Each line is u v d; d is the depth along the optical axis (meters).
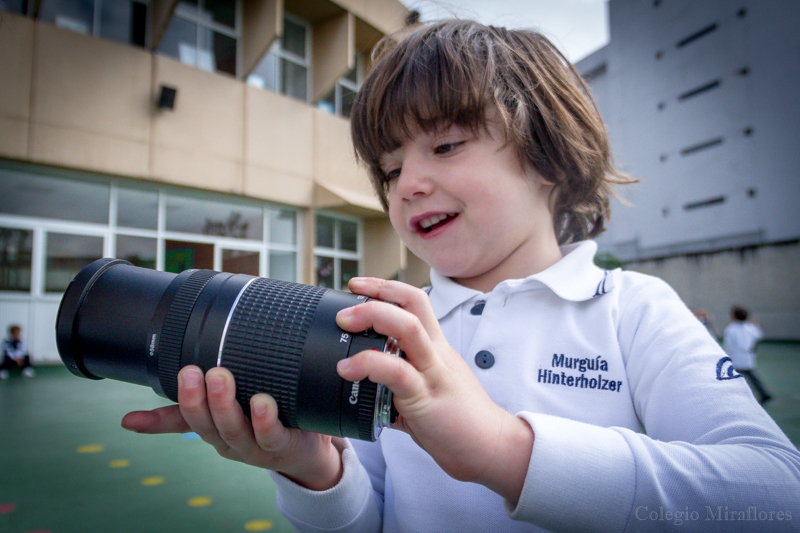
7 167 6.14
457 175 0.80
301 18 8.99
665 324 0.76
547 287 0.86
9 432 3.82
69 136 6.25
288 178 8.25
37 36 6.09
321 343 0.64
